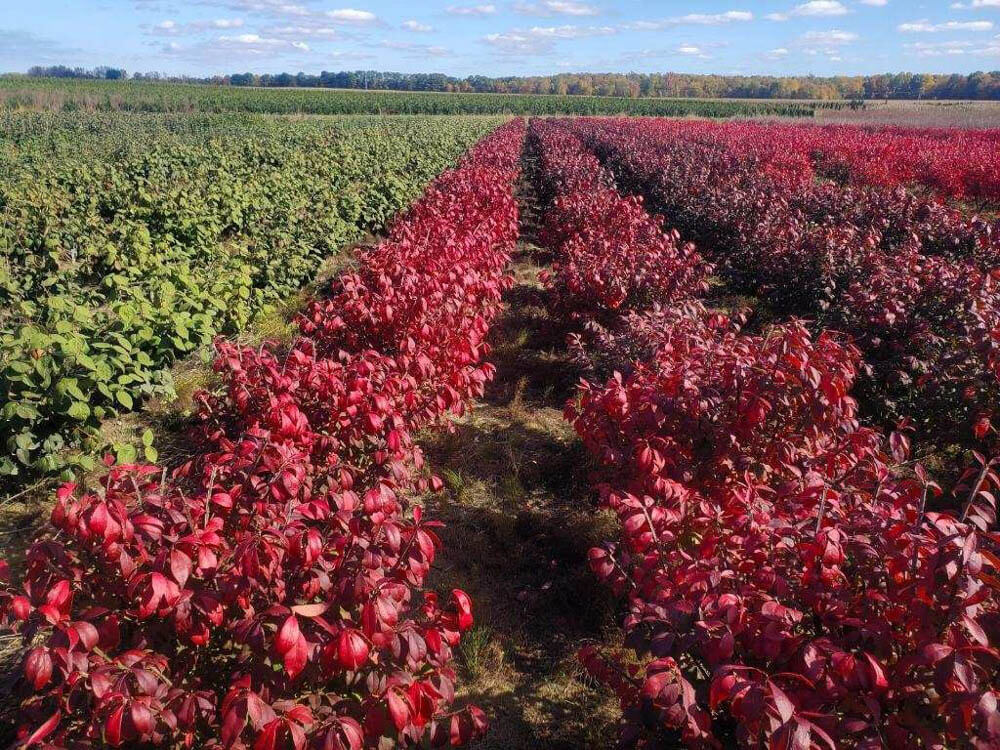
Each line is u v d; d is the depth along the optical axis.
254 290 8.88
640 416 4.00
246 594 2.45
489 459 5.91
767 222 10.89
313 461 4.20
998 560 2.11
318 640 2.46
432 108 82.00
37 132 31.27
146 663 2.28
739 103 104.06
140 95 71.50
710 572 2.54
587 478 5.52
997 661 2.16
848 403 3.94
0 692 3.27
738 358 4.04
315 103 74.19
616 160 25.30
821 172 26.05
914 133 37.34
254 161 21.11
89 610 2.28
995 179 18.53
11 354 5.21
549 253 13.12
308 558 2.51
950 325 6.69
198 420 5.83
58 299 6.50
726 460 3.90
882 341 7.03
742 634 2.36
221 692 2.72
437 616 2.70
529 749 3.36
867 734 2.14
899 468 5.84
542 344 8.44
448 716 2.78
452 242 7.65
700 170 17.97
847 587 2.54
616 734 3.38
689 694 2.13
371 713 2.39
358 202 14.70
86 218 11.87
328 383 4.23
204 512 2.75
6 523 4.80
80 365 5.40
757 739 1.98
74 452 5.41
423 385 5.13
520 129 44.75
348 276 6.04
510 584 4.48
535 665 3.87
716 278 11.96
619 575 3.07
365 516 2.86
